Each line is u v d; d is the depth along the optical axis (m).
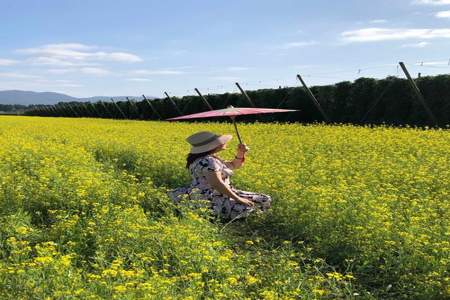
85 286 4.57
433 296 4.84
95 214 6.82
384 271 5.60
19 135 19.05
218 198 7.72
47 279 4.61
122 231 6.04
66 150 12.63
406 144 13.12
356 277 5.68
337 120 23.81
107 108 48.88
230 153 12.30
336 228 6.44
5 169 9.95
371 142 13.91
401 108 20.89
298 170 9.93
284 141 15.09
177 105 36.78
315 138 15.48
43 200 7.84
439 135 15.12
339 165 10.12
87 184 8.09
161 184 10.27
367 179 9.00
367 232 6.03
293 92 25.75
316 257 6.25
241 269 5.38
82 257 5.65
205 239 6.05
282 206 7.73
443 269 5.07
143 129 22.17
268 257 6.08
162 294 4.35
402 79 20.72
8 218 6.67
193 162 7.90
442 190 8.26
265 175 9.09
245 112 7.27
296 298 4.90
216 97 32.25
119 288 4.20
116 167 12.18
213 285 4.71
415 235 5.89
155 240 5.87
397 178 9.16
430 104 19.72
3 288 4.44
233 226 7.70
